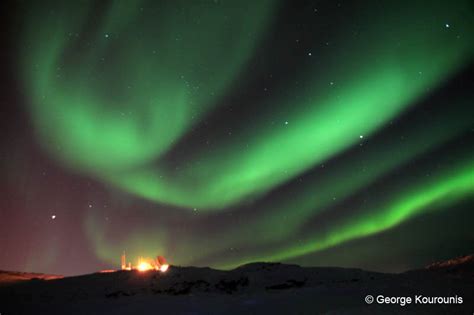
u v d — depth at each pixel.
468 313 5.69
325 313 6.04
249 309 6.89
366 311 5.95
